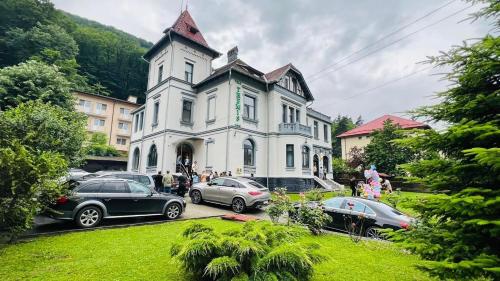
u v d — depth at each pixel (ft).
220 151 62.54
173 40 70.13
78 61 165.07
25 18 121.90
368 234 23.98
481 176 9.30
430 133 10.49
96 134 127.95
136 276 13.05
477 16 10.35
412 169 11.34
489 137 9.06
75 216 23.63
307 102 87.56
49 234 21.22
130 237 21.16
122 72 183.52
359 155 98.22
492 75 9.71
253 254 11.00
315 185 75.56
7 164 16.37
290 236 12.95
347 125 213.66
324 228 26.84
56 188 19.44
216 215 33.37
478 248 8.82
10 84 51.80
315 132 98.22
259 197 37.27
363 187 48.03
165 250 17.57
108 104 150.20
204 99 70.54
